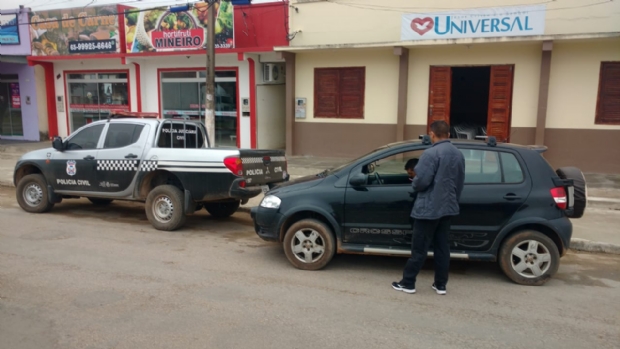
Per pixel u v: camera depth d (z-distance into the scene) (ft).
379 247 19.56
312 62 48.60
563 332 14.49
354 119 47.88
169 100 57.67
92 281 18.11
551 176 18.69
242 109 53.47
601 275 20.03
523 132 42.14
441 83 44.32
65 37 60.23
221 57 53.42
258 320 14.94
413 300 16.93
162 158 26.05
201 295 16.93
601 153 40.24
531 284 18.62
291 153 50.16
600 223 27.14
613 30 38.29
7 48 64.39
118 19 56.75
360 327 14.60
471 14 39.75
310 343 13.48
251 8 50.62
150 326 14.39
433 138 17.26
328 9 47.09
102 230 26.17
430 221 16.78
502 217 18.52
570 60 39.99
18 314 15.14
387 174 19.71
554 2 39.42
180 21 53.01
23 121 66.59
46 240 23.77
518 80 41.73
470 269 20.61
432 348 13.33
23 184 29.99
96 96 62.13
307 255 20.01
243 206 32.19
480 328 14.69
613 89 39.32
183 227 27.50
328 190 19.85
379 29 45.44
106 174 27.53
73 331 14.01
